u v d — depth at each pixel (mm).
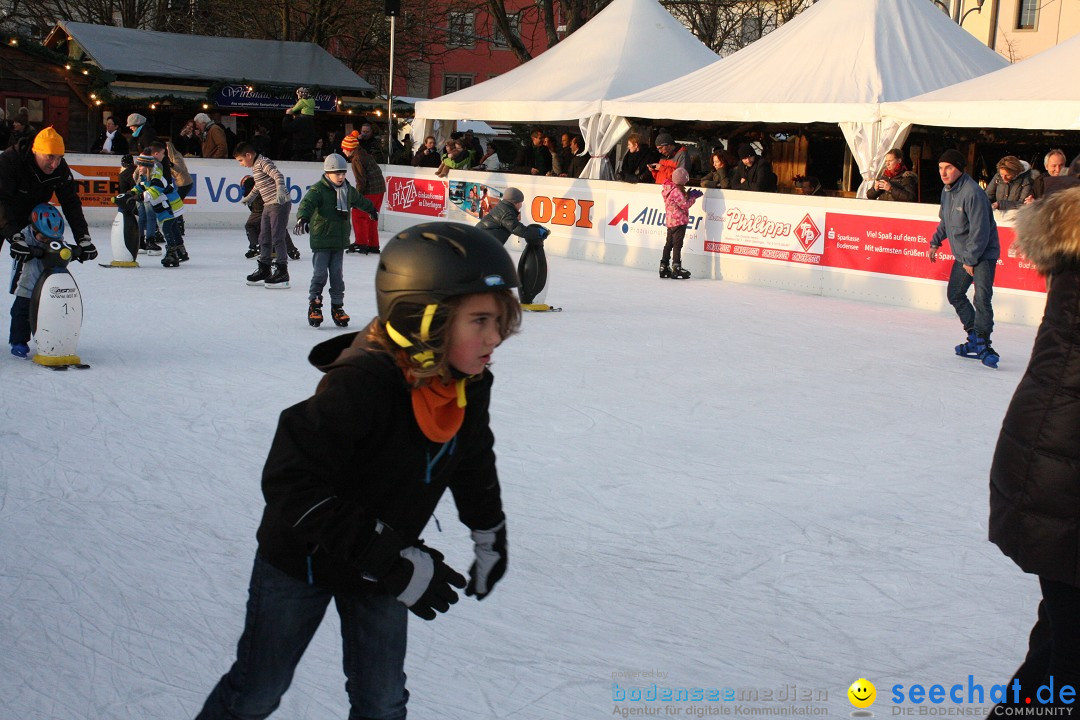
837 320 11055
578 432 6176
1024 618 3766
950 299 9023
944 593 3979
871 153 14016
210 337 8734
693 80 16969
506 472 5324
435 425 2014
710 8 30953
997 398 7531
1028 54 33688
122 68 23734
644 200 15133
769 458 5785
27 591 3711
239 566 4012
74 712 2930
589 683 3178
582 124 17406
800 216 13219
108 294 10859
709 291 12992
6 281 11508
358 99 26422
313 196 9172
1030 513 2496
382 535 1950
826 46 15859
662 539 4461
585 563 4152
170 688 3086
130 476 5039
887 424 6672
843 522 4762
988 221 8648
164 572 3926
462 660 3303
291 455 1931
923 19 16250
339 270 9461
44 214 7332
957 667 3371
